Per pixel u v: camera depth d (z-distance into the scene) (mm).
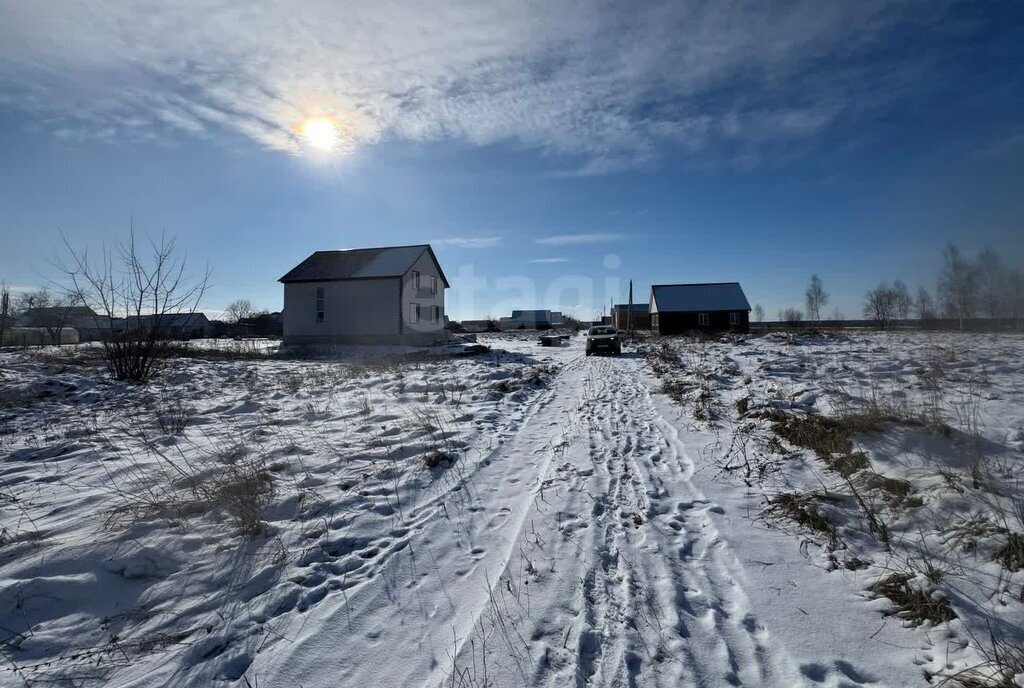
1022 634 2654
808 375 10188
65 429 7371
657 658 2668
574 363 19812
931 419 5457
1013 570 3141
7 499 4656
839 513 4293
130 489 4918
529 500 4883
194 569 3482
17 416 8242
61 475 5348
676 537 4129
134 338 12188
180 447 6461
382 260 32656
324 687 2451
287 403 9859
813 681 2484
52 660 2594
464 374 14227
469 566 3656
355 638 2824
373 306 30766
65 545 3619
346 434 7219
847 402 6934
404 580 3453
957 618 2830
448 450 6438
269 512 4441
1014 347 12195
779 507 4578
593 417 8688
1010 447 4711
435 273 36188
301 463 5785
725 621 3006
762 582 3418
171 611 3029
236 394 10992
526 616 3023
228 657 2650
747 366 13008
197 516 4254
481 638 2820
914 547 3625
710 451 6391
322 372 15125
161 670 2547
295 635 2842
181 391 11102
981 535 3490
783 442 6266
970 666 2471
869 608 3070
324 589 3316
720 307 44938
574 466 5918
